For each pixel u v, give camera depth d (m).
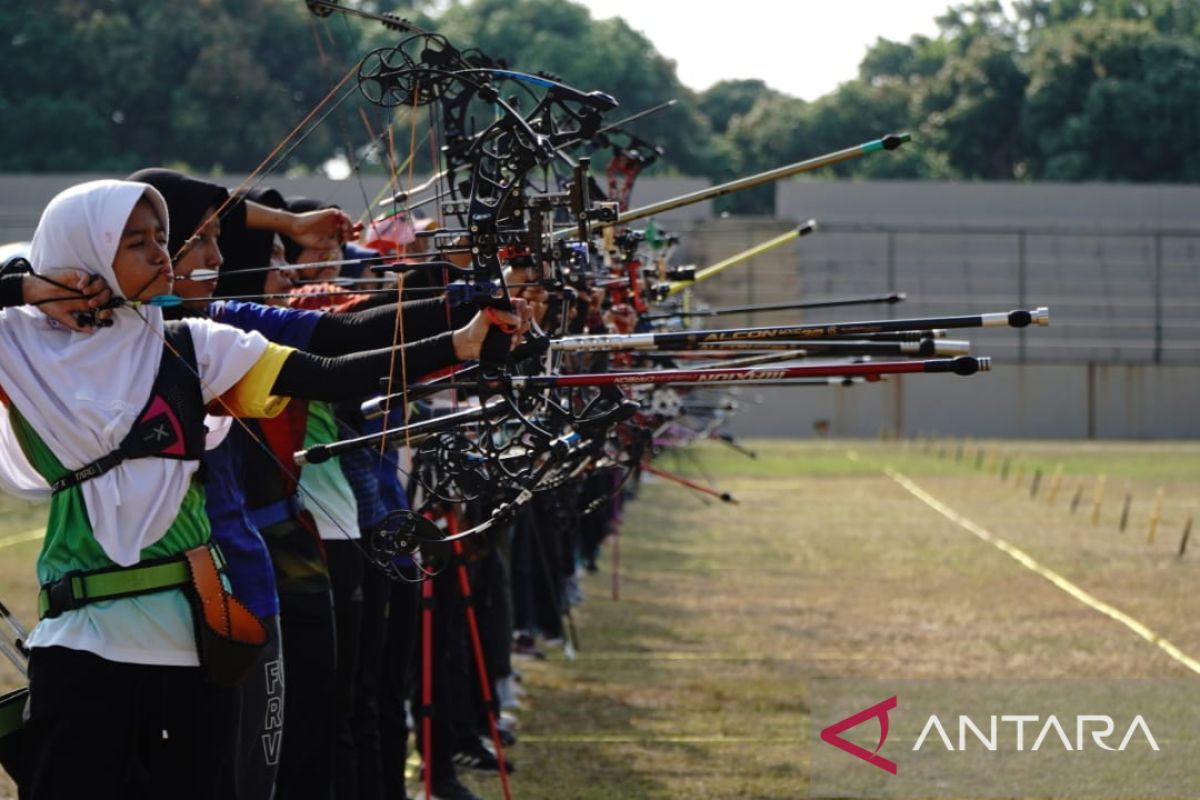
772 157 84.06
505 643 13.00
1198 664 14.80
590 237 8.73
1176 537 27.03
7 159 64.75
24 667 6.83
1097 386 63.94
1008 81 83.81
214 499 7.12
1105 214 66.62
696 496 35.59
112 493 6.26
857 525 29.23
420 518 6.65
